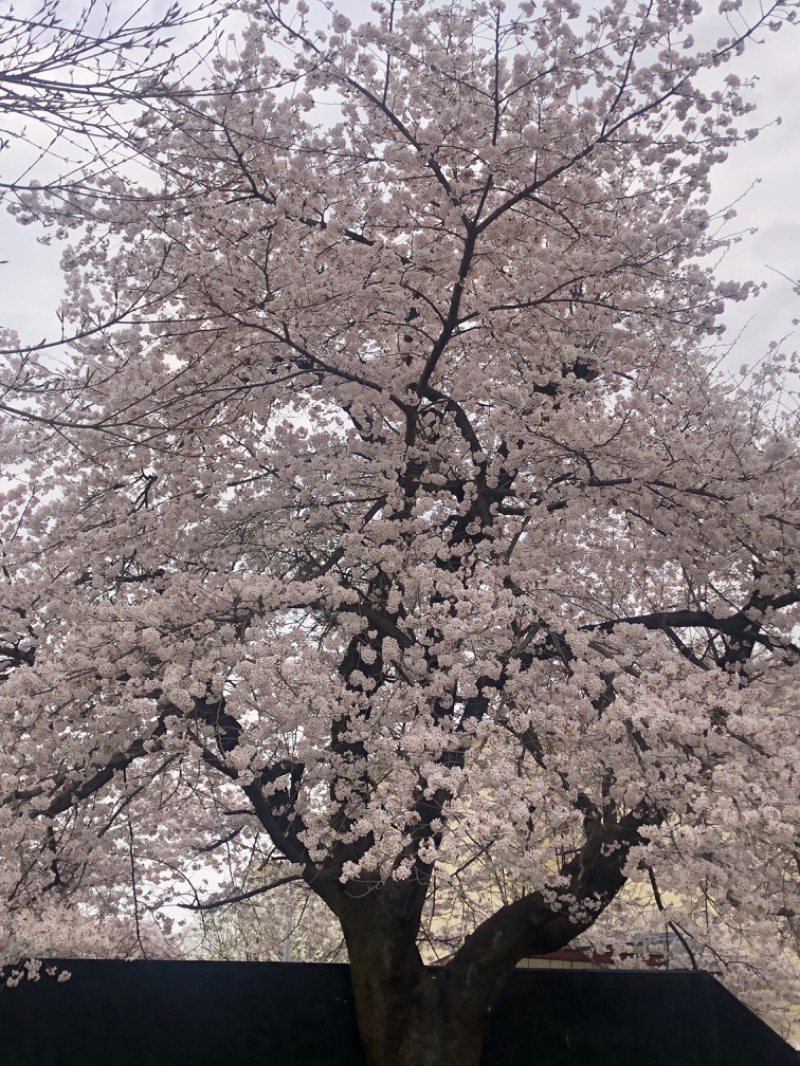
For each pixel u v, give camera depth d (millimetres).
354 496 8594
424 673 6746
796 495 7465
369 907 7246
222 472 8594
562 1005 7734
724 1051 7781
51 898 7090
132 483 8648
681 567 8180
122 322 6086
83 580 8289
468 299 8297
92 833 7477
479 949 6934
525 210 8383
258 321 7777
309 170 8023
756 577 7871
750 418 8586
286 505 8164
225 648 6398
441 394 8500
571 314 8422
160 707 6742
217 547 8250
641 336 8406
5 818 6070
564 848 6895
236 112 7738
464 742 6000
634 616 7715
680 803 5875
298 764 7387
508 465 7914
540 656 7215
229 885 9883
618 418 8148
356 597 6805
